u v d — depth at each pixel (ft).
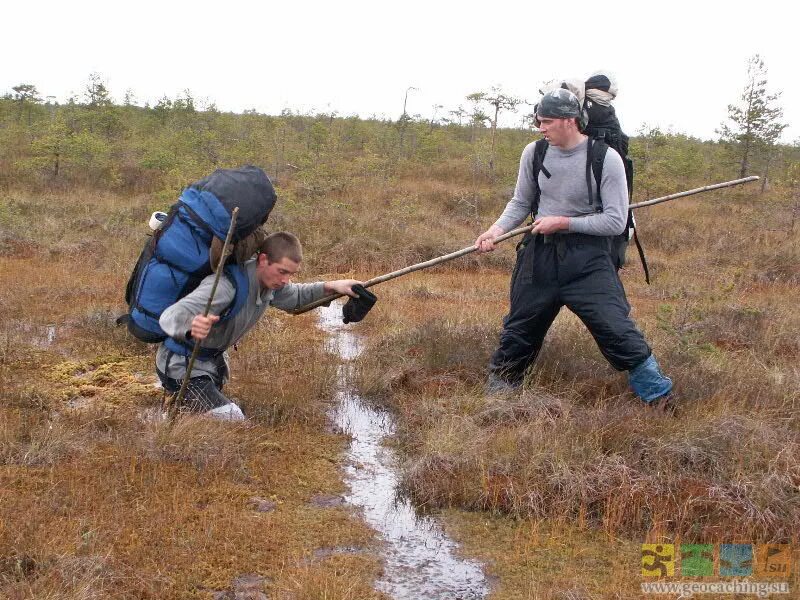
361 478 14.75
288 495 13.82
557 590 11.10
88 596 9.91
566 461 14.06
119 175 61.93
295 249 15.21
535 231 16.29
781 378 19.58
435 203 59.88
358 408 18.49
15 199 51.16
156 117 90.68
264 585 10.94
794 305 32.81
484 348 20.74
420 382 19.25
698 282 37.32
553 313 17.46
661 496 13.24
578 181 16.31
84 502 12.57
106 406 16.58
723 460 14.08
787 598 11.11
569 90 16.63
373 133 95.50
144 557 11.20
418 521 13.25
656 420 15.81
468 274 39.40
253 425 16.31
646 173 65.98
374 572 11.50
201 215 14.44
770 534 12.74
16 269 32.73
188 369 15.29
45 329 22.99
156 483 13.42
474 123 103.86
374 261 40.50
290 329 24.99
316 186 56.95
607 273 16.71
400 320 26.20
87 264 34.96
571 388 18.28
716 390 17.78
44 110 92.63
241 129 83.15
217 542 11.80
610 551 12.34
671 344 21.68
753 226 52.44
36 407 16.61
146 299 15.17
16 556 10.53
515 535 12.80
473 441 15.05
